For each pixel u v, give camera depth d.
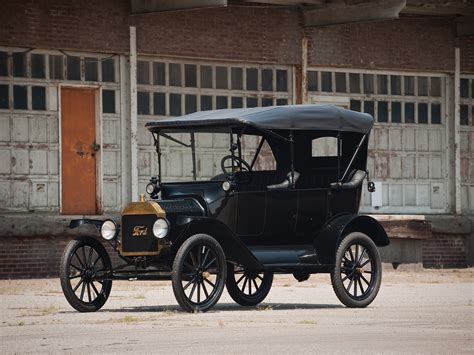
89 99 30.17
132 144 30.38
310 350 12.41
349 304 19.20
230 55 31.75
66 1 29.50
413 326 15.42
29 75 29.20
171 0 29.73
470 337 13.91
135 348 12.79
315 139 21.05
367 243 19.58
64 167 29.81
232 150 19.03
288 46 32.66
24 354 12.41
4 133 28.91
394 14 31.59
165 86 31.14
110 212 30.23
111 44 30.08
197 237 17.58
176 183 19.17
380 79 34.66
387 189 34.81
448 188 35.78
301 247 19.47
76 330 15.03
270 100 32.62
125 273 18.38
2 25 28.72
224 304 20.44
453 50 35.47
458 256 35.41
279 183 19.50
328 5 32.28
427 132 35.47
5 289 24.66
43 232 28.66
